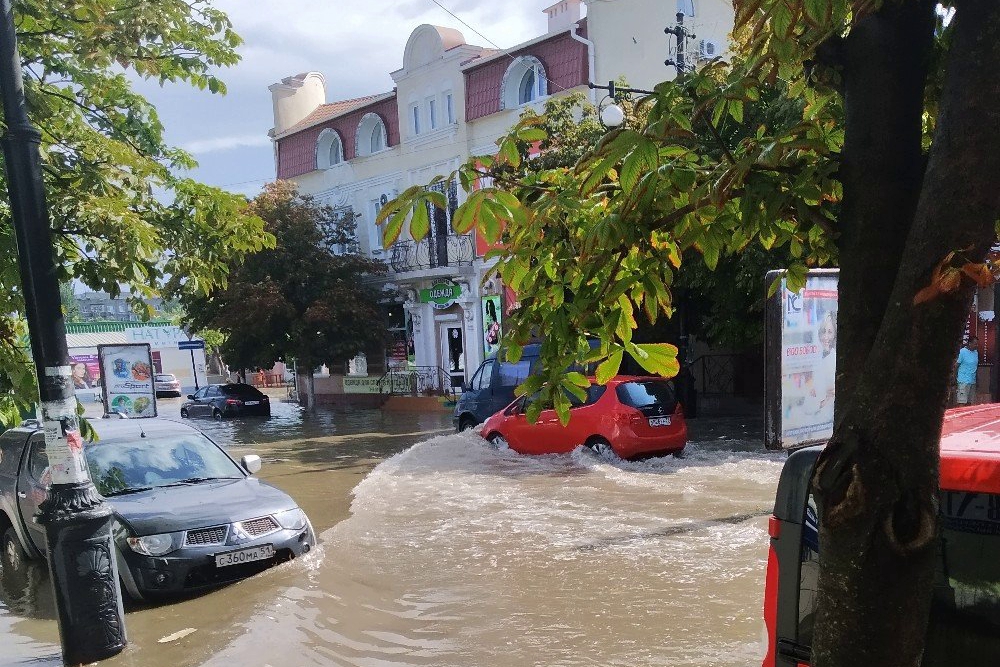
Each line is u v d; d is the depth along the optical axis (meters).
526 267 2.24
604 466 11.23
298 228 26.70
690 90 2.15
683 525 8.05
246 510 7.06
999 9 1.41
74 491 5.50
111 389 15.93
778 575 2.52
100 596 5.47
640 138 1.80
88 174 5.99
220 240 6.95
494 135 23.98
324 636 5.63
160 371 57.22
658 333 16.94
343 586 6.62
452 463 12.47
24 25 6.12
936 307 1.41
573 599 6.08
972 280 1.35
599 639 5.32
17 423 6.21
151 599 6.50
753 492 9.42
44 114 6.03
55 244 5.69
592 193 2.16
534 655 5.13
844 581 1.49
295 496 11.28
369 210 29.09
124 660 5.41
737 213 2.08
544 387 2.29
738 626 5.43
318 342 26.38
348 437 19.23
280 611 6.08
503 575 6.72
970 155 1.40
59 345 5.46
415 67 26.38
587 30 20.91
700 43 21.53
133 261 5.57
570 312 2.12
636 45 20.86
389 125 27.92
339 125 30.16
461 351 26.36
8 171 5.27
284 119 33.59
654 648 5.14
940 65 1.82
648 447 11.44
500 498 9.74
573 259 2.19
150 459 7.87
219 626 5.89
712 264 2.11
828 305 3.76
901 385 1.44
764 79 2.01
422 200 1.87
